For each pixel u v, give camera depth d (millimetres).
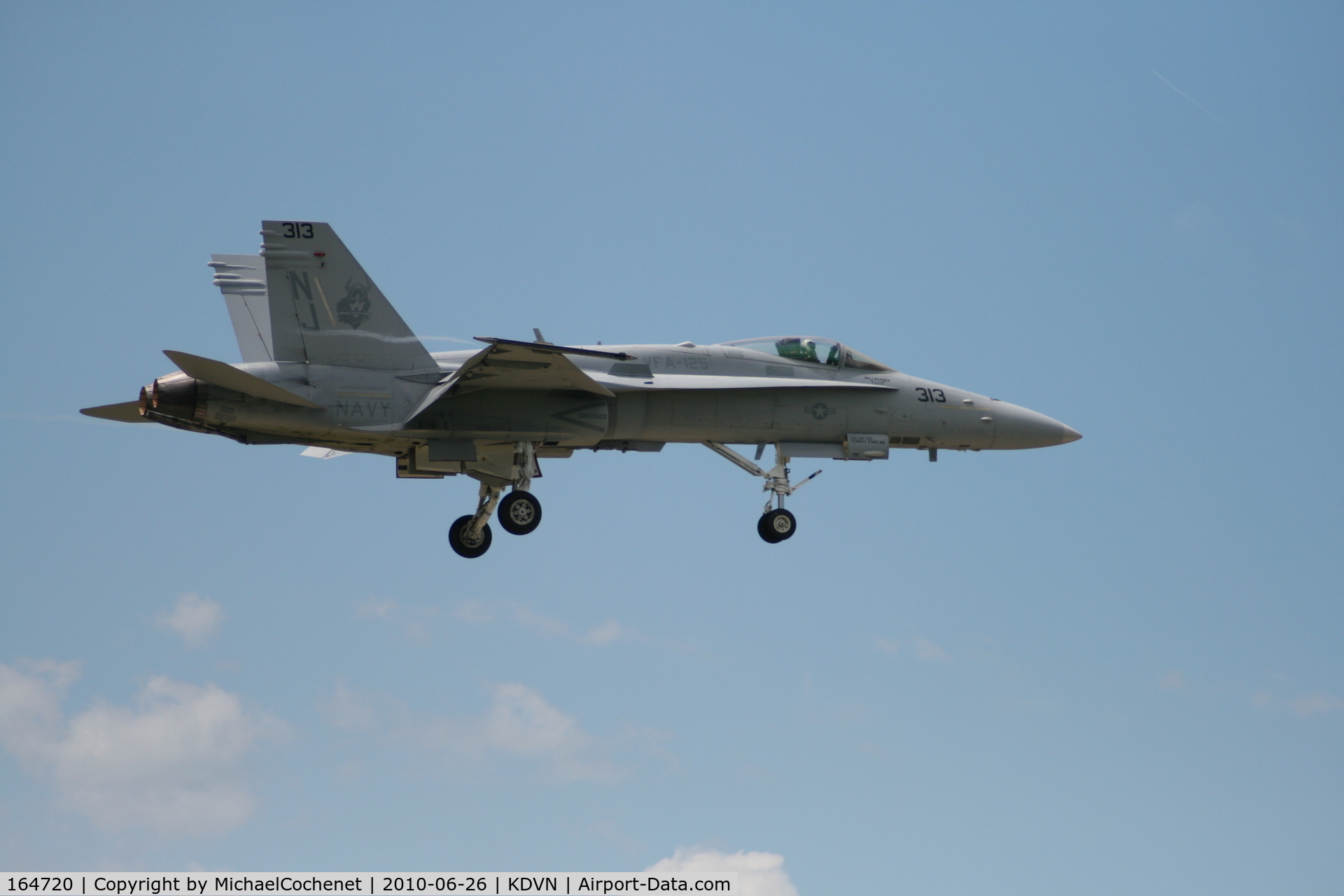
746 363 81062
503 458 81000
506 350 65375
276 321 72562
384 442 75562
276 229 73000
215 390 70188
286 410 71000
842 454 82625
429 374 74062
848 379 83062
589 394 76062
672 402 78750
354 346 73500
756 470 83438
